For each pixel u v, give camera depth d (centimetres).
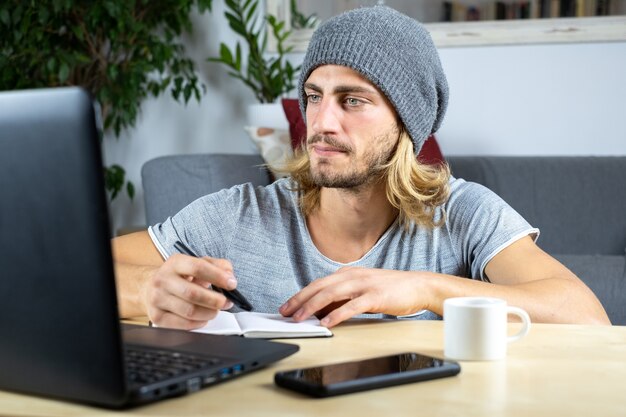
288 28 362
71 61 336
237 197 160
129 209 385
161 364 84
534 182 309
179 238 156
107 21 345
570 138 340
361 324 120
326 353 100
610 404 77
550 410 75
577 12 335
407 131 146
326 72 138
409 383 84
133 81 346
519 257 143
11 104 71
